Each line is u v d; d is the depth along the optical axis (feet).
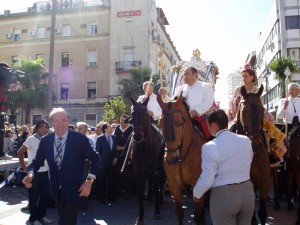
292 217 23.97
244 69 21.12
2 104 20.92
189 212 25.86
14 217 24.22
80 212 26.07
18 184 37.22
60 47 131.34
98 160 14.44
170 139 15.88
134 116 21.79
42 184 21.11
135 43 124.16
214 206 12.14
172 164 16.08
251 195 12.13
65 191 13.75
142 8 124.88
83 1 132.77
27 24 135.74
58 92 129.80
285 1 132.77
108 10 128.16
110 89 124.77
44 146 14.42
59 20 131.85
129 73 119.96
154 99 25.48
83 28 129.80
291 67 98.17
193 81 20.27
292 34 130.93
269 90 154.10
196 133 18.03
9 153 40.16
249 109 17.60
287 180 25.94
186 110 17.56
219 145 12.08
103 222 23.18
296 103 24.12
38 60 107.14
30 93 100.22
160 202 26.30
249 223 12.25
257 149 17.38
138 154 22.30
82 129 29.58
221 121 12.62
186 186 18.48
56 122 14.08
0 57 137.08
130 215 25.17
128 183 31.89
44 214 21.67
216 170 12.02
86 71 128.16
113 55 125.59
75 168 14.02
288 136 22.53
